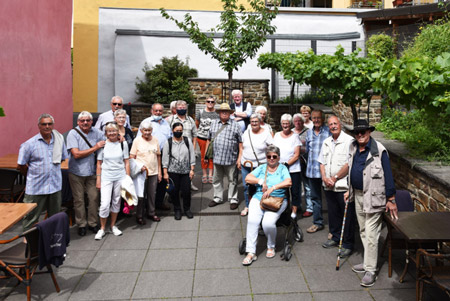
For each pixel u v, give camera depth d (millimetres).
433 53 8133
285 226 5812
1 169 6512
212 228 6691
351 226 5668
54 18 11148
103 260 5629
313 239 6258
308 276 5164
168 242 6180
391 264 5160
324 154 5871
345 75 6340
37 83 10094
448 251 5445
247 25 10352
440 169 6016
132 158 6730
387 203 4887
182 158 7012
